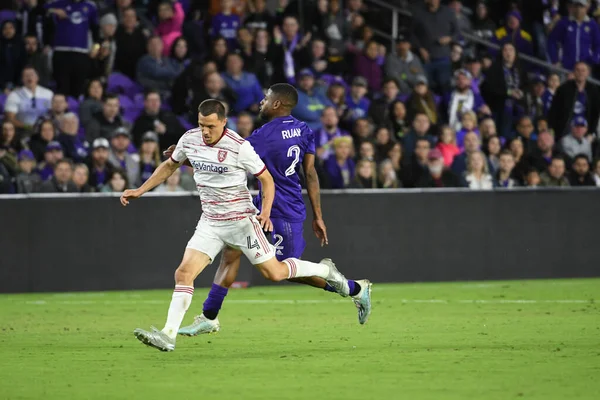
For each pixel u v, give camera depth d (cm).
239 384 1956
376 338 2786
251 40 5678
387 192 4962
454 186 5366
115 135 4891
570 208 5238
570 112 6147
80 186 4738
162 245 4703
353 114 5631
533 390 1862
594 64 6712
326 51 5969
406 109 5722
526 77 6291
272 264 2519
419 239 5016
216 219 2447
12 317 3491
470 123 5775
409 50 6097
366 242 4931
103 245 4619
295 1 6147
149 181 2477
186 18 5941
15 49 5338
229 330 3028
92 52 5491
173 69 5588
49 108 5159
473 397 1788
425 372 2105
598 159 5825
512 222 5150
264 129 2691
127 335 2923
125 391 1880
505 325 3131
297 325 3172
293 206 2725
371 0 6619
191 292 2409
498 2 6800
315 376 2056
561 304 3891
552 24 6750
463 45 6431
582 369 2139
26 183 4731
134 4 6044
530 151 5812
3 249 4491
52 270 4556
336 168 5084
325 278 2719
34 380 2031
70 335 2927
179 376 2072
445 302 3997
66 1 5441
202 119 2358
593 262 5278
